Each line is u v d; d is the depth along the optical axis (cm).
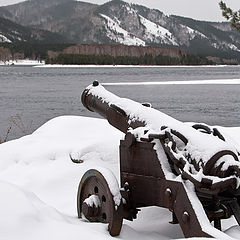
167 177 421
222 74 9919
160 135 435
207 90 4025
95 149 727
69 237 375
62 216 432
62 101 3086
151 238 443
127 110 519
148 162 448
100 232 417
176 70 13675
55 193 649
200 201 407
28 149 759
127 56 19838
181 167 416
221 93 3638
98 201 461
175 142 427
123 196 467
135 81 6125
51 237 374
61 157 731
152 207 552
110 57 19438
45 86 5169
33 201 435
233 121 1945
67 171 690
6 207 397
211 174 395
